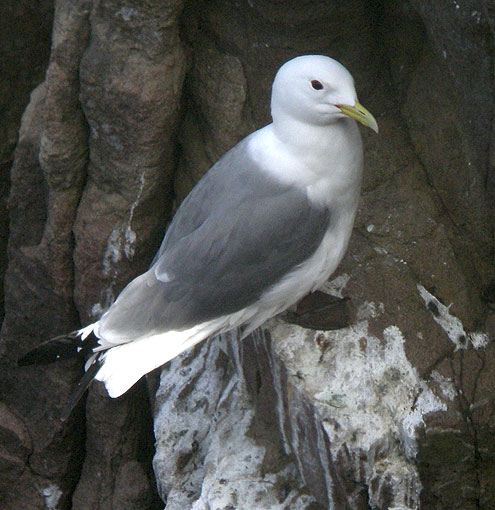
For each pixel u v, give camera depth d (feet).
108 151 37.29
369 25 36.52
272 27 36.19
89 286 39.50
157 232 38.93
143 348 30.14
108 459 42.55
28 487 44.04
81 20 35.91
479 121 33.12
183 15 36.52
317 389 31.65
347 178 29.84
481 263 36.11
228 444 36.04
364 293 33.96
